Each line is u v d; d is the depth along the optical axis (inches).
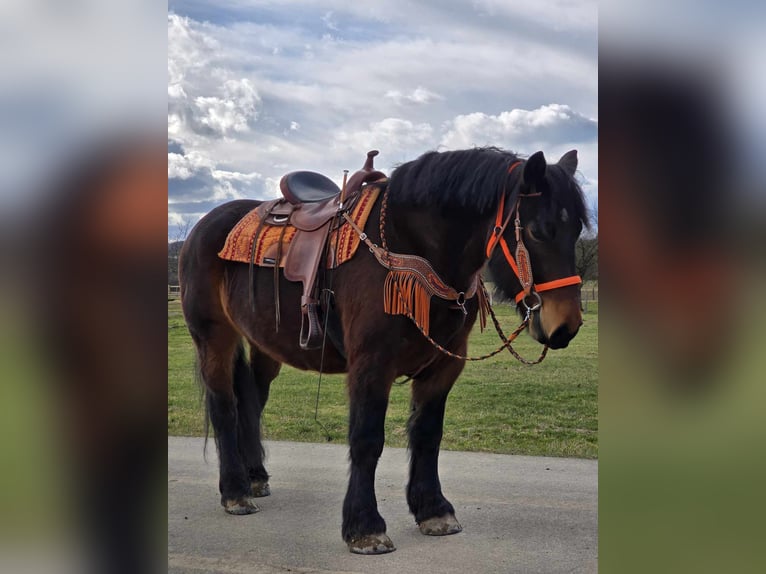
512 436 219.1
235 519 149.3
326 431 238.7
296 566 121.5
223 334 164.2
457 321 129.3
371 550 125.6
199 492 171.2
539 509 150.7
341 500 163.8
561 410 248.5
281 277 145.6
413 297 123.4
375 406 126.0
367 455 126.4
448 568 118.9
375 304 126.4
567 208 111.3
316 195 158.9
